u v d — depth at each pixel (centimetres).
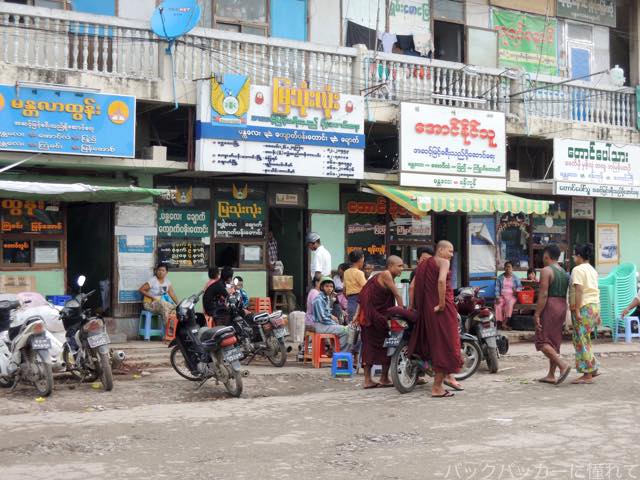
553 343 1036
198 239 1471
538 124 1725
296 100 1398
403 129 1527
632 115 1886
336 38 1667
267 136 1373
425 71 1591
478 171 1611
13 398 941
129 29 1303
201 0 1530
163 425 781
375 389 1015
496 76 1683
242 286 1378
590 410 846
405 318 966
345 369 1124
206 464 630
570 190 1739
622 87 1872
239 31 1571
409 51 1753
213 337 955
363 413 841
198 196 1473
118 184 1356
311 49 1459
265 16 1595
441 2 1800
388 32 1730
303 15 1634
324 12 1655
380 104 1526
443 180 1569
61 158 1238
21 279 1327
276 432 748
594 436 720
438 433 737
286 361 1277
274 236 1662
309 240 1409
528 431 741
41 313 1098
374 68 1528
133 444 700
